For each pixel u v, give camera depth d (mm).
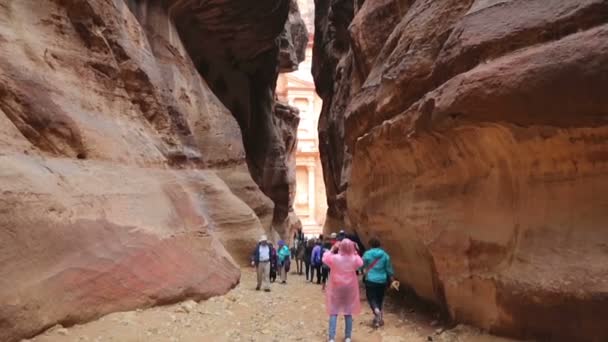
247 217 13984
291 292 10938
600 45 3900
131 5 13141
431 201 6918
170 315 7012
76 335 5539
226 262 10312
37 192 6086
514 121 4734
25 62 7309
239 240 13469
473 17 5574
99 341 5492
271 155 25156
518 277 4930
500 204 5492
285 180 25844
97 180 7512
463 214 6105
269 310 8320
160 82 12070
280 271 13727
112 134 8672
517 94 4461
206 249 9719
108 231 7078
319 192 53469
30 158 6566
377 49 10219
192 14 16484
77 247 6355
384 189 9234
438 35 6797
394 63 7848
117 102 9609
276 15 19484
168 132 11461
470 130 5465
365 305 8578
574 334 4434
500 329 5219
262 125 24359
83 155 7664
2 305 4945
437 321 6648
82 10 8891
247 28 18844
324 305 9047
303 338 6270
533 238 4961
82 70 8648
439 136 6121
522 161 5148
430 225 6742
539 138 4770
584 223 4543
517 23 4863
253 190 17000
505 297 5086
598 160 4430
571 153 4605
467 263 5809
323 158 23484
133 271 7121
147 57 11641
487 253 5535
